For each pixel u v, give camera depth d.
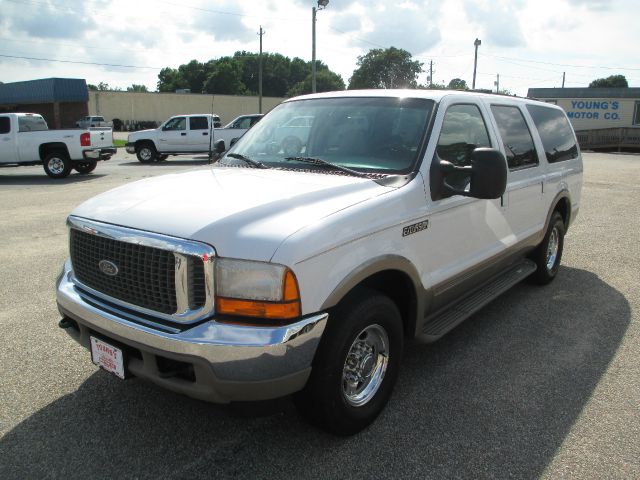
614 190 14.05
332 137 3.79
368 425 3.16
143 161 22.14
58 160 15.90
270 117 4.40
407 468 2.81
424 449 2.97
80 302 2.95
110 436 3.05
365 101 3.96
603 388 3.66
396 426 3.19
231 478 2.72
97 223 2.87
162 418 3.23
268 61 115.38
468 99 4.11
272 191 3.02
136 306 2.74
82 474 2.74
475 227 3.99
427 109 3.68
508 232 4.58
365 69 78.69
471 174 3.22
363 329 2.92
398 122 3.67
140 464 2.82
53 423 3.17
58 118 45.56
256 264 2.47
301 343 2.55
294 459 2.87
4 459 2.84
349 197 3.01
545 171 5.24
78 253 3.06
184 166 20.38
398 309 3.42
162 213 2.76
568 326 4.74
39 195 12.32
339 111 3.96
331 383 2.78
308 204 2.86
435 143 3.52
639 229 8.95
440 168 3.45
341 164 3.57
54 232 8.25
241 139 4.41
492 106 4.48
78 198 11.84
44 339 4.30
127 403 3.38
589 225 9.29
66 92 45.16
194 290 2.54
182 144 21.80
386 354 3.20
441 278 3.60
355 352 3.03
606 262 6.87
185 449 2.94
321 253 2.62
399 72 78.25
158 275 2.60
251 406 2.57
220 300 2.50
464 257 3.91
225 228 2.56
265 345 2.44
